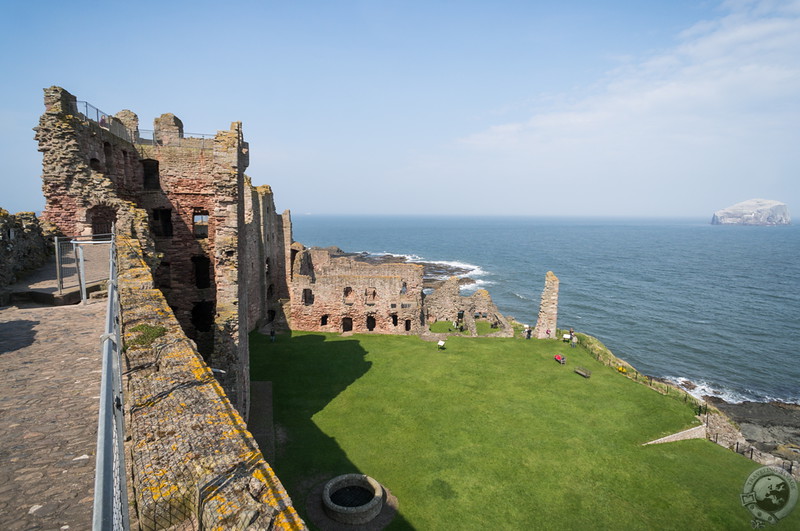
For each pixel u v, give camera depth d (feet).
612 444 90.12
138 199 88.17
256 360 127.75
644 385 118.62
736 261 525.75
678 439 94.38
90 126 75.66
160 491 17.67
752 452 92.79
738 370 181.16
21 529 17.97
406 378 118.83
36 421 25.91
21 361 34.42
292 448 83.97
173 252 90.43
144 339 30.68
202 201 90.94
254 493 17.65
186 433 20.99
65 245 71.46
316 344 143.95
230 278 73.05
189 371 27.02
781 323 247.29
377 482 72.43
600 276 404.77
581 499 73.82
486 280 377.50
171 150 88.17
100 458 11.40
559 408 104.32
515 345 149.48
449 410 101.65
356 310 159.43
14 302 51.16
